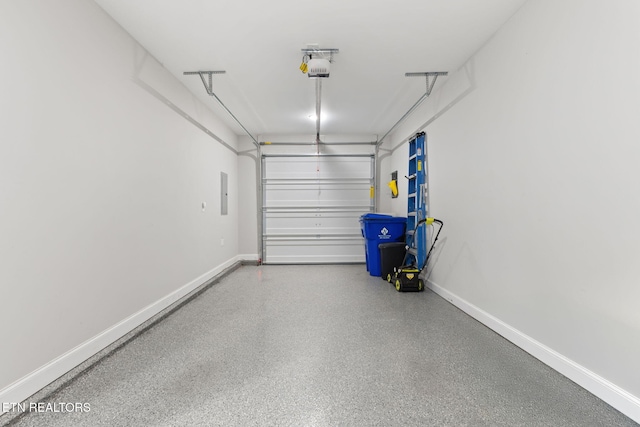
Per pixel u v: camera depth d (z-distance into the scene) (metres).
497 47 2.41
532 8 2.01
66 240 1.79
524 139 2.08
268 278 4.52
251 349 2.13
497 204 2.40
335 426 1.35
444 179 3.38
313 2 2.12
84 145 1.94
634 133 1.37
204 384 1.69
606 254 1.50
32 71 1.58
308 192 5.83
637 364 1.37
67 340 1.78
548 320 1.88
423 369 1.84
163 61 2.88
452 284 3.19
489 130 2.51
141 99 2.59
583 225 1.63
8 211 1.45
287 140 5.80
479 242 2.66
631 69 1.38
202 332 2.45
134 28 2.36
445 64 2.98
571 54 1.70
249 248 5.76
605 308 1.51
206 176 4.07
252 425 1.36
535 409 1.46
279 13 2.23
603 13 1.51
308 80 3.38
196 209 3.73
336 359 1.98
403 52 2.78
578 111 1.66
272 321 2.70
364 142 5.82
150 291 2.69
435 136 3.63
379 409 1.47
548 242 1.87
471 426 1.35
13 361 1.47
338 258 5.83
